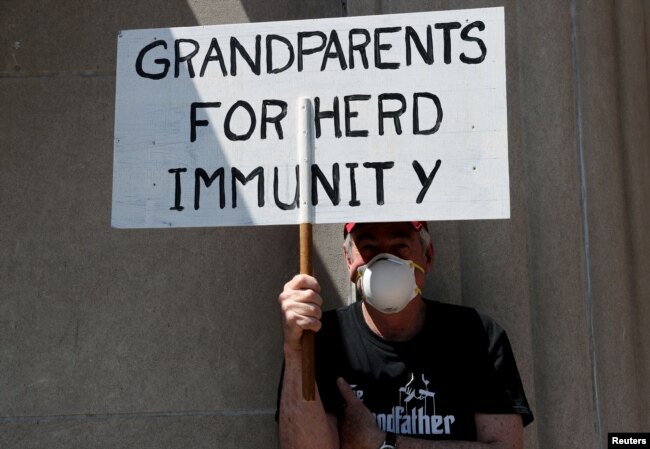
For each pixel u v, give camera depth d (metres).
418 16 2.49
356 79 2.48
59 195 3.23
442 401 2.57
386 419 2.57
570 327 3.22
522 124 3.33
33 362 3.14
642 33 3.80
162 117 2.52
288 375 2.44
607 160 3.46
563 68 3.39
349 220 2.42
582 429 3.17
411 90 2.47
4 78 3.30
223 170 2.48
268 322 3.16
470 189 2.41
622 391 3.33
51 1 3.35
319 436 2.41
